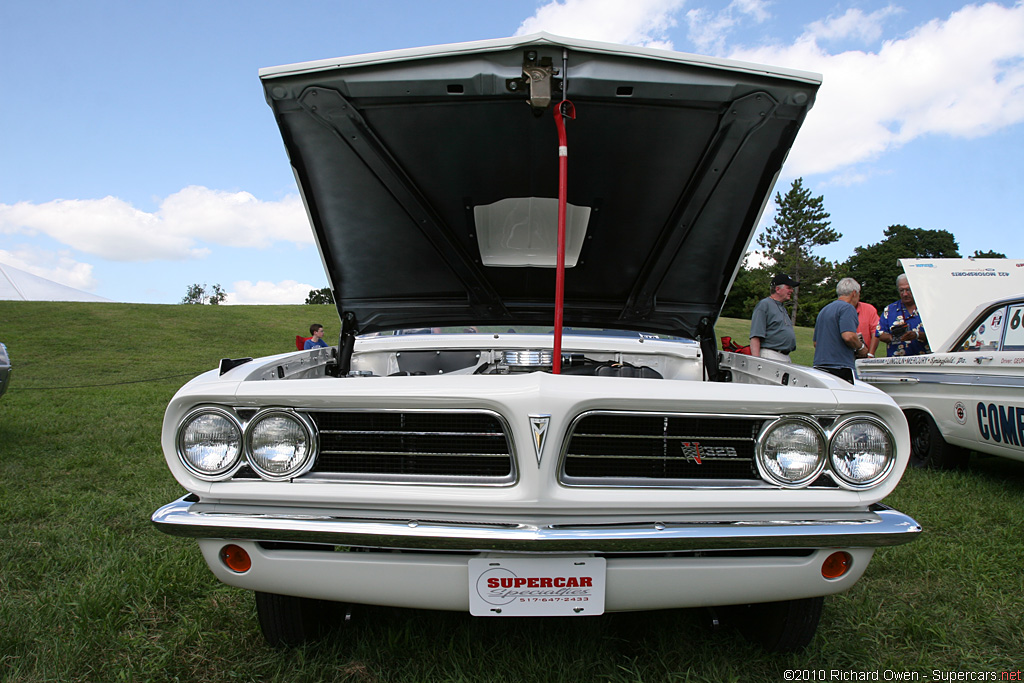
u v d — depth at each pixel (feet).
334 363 10.11
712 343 10.12
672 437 5.84
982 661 6.68
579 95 6.71
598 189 8.20
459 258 9.39
